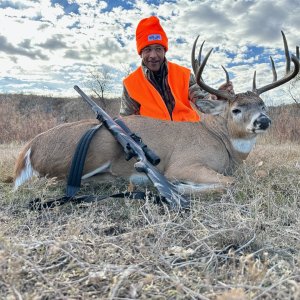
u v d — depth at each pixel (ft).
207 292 1.68
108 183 3.91
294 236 2.33
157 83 5.13
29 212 2.93
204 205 3.04
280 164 4.56
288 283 1.75
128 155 3.39
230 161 4.30
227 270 1.92
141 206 2.95
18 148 8.44
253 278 1.74
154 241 2.32
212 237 2.31
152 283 1.77
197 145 4.00
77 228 2.39
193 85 5.21
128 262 2.01
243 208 2.94
